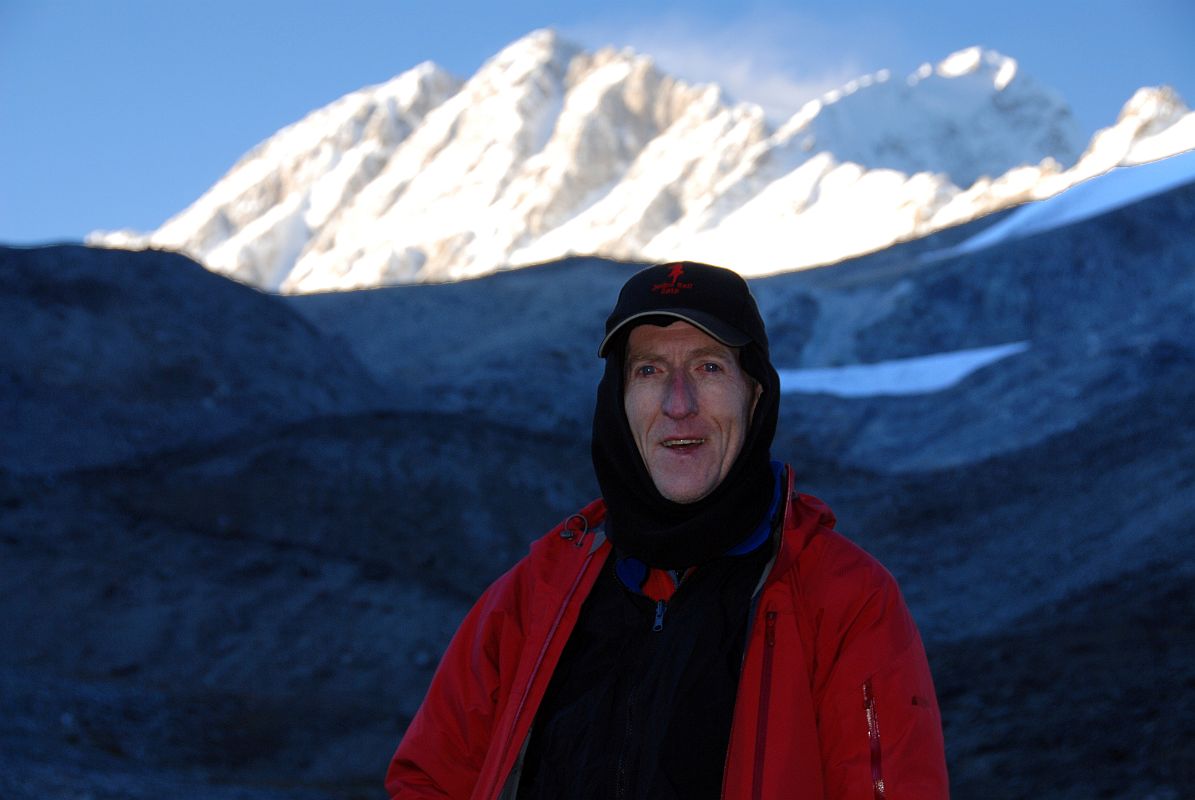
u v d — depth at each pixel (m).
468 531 31.12
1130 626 17.12
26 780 11.84
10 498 27.56
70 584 23.50
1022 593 26.08
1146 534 25.75
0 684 16.61
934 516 35.69
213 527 28.55
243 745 16.97
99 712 16.59
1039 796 10.66
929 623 25.97
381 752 17.53
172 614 22.89
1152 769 10.52
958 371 68.00
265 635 22.52
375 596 24.20
